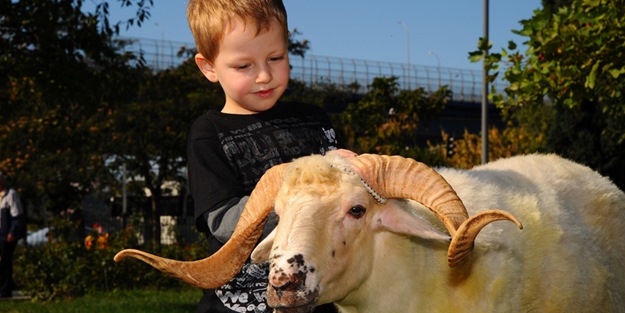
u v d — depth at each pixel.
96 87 12.57
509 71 7.14
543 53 6.79
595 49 6.56
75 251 14.02
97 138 25.67
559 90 6.95
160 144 26.23
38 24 11.62
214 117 3.79
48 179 25.72
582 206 4.59
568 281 4.14
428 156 23.48
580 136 15.82
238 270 3.51
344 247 3.28
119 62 13.24
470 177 4.24
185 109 26.42
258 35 3.52
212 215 3.56
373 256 3.53
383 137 28.59
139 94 26.33
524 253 4.02
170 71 28.50
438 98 30.48
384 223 3.48
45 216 31.73
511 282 3.89
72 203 26.78
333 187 3.29
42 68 11.96
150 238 22.06
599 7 6.56
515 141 29.66
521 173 4.61
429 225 3.42
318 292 3.16
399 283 3.65
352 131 29.34
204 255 16.14
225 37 3.54
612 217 4.70
